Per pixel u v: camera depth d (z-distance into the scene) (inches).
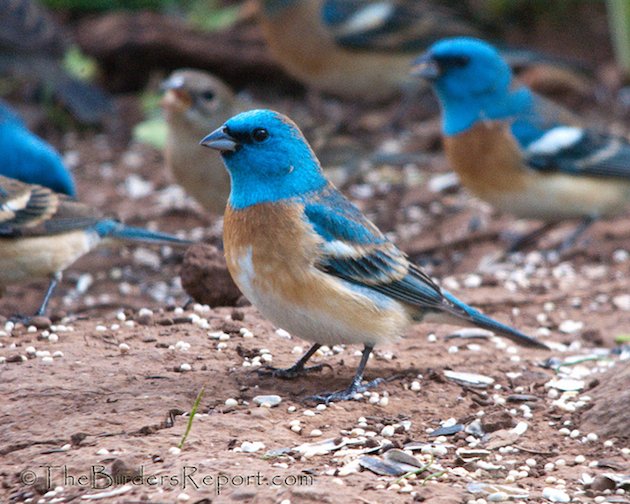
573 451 327.9
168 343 395.5
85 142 801.6
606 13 972.6
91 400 339.3
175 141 586.2
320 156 636.7
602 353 427.8
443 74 562.9
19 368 363.6
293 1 773.9
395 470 301.7
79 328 413.7
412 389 366.6
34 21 780.0
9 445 310.5
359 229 346.9
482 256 605.0
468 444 327.9
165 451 304.7
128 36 856.3
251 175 337.7
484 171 567.5
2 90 837.2
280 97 886.4
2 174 528.1
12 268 457.1
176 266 605.6
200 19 899.4
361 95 831.1
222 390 352.8
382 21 784.3
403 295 355.6
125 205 695.1
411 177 738.2
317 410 343.0
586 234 619.5
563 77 873.5
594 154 568.4
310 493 272.5
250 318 426.6
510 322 477.1
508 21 957.2
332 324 342.0
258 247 335.6
